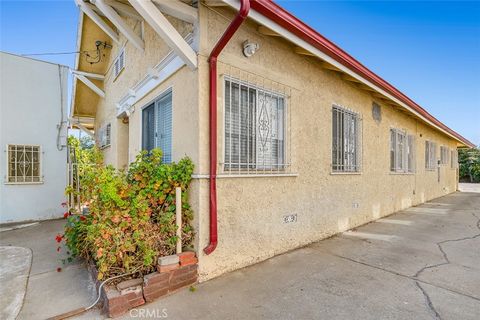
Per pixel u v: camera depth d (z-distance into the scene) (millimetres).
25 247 4777
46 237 5477
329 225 5379
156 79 4492
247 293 2949
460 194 14039
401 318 2467
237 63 3668
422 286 3123
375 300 2797
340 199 5738
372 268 3686
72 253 3988
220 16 3541
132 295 2637
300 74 4723
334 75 5613
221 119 3455
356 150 6418
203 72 3312
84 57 8742
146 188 3344
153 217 3303
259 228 3918
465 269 3648
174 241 3146
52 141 7641
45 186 7469
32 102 7383
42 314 2570
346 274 3475
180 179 3336
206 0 3246
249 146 3855
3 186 6883
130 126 6125
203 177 3244
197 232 3240
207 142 3312
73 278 3426
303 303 2742
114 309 2518
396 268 3688
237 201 3613
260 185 3943
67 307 2705
